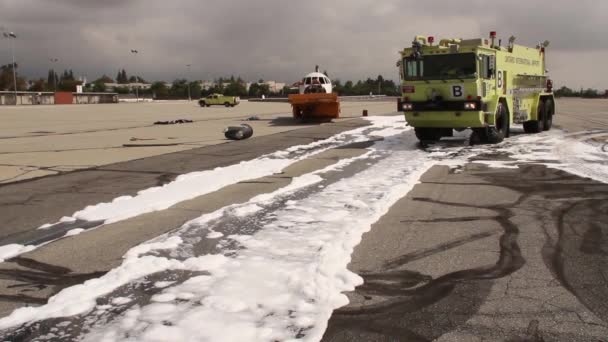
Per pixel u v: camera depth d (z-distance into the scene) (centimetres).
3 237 614
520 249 541
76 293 438
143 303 418
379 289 441
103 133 2062
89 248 564
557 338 355
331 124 2348
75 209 746
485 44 1366
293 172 1044
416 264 500
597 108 3659
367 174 1004
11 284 468
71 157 1314
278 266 494
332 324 379
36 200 810
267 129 2162
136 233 616
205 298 423
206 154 1352
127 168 1124
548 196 786
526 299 418
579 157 1184
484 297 423
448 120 1392
